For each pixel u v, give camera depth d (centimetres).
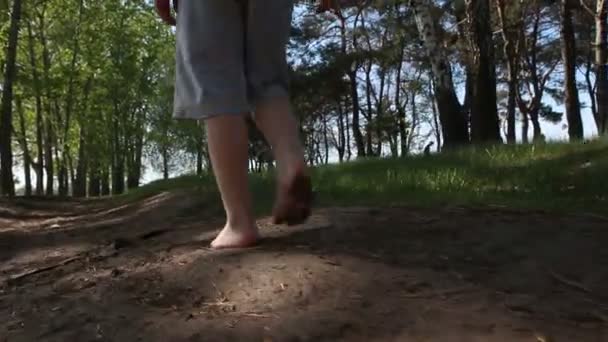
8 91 1608
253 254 257
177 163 4588
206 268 249
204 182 1012
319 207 418
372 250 262
